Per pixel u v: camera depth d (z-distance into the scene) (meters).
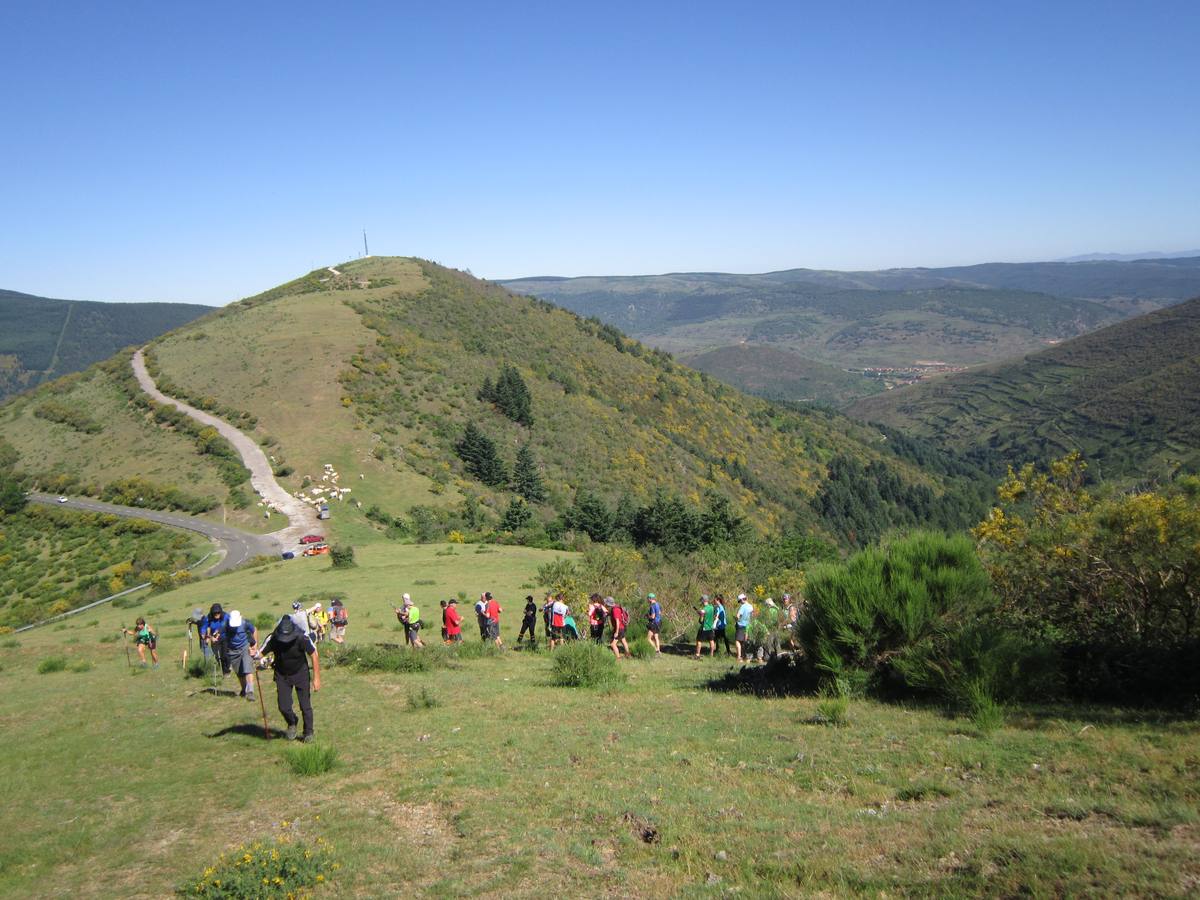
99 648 20.61
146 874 5.84
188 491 70.31
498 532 58.56
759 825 5.85
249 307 132.62
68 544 62.19
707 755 8.05
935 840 5.18
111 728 10.59
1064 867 4.49
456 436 85.81
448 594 31.33
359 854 5.93
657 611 18.56
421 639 21.77
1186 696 9.11
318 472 73.00
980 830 5.30
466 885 5.25
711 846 5.57
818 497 107.12
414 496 70.75
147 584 49.81
